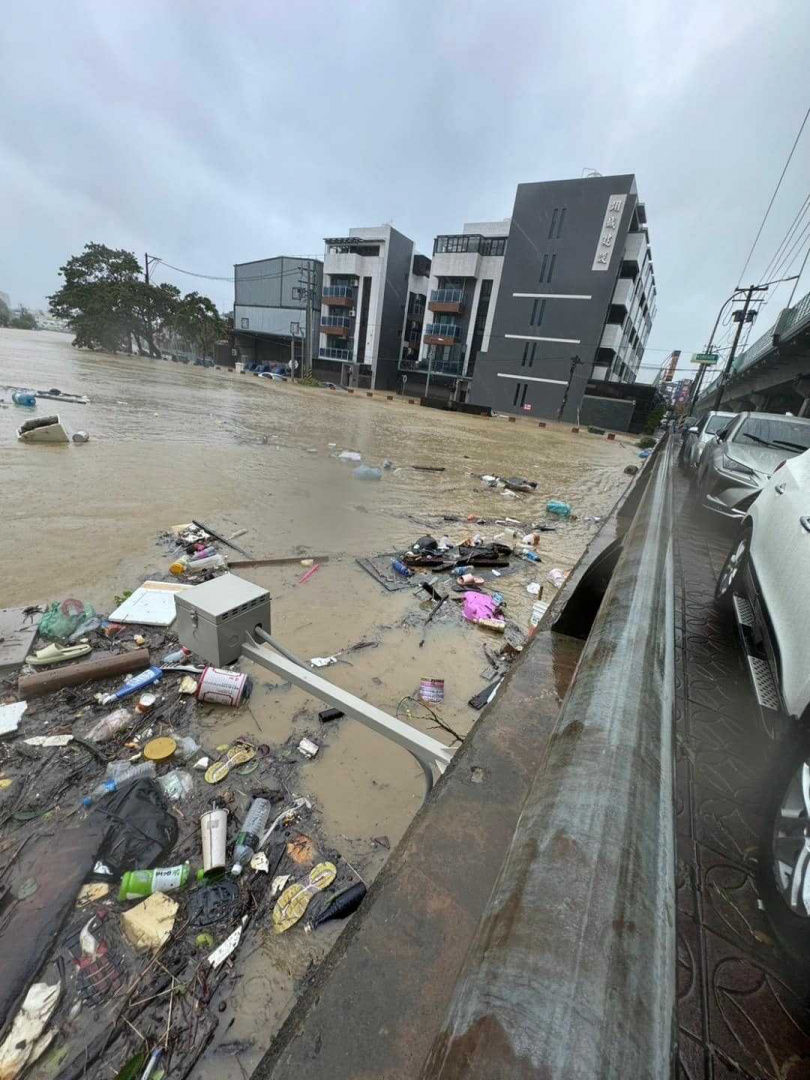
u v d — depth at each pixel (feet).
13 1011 4.37
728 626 10.18
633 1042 1.27
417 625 12.39
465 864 3.53
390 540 18.65
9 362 70.79
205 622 5.06
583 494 34.63
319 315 173.17
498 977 1.53
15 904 5.23
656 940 1.61
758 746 6.63
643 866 1.86
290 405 67.62
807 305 41.65
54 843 5.90
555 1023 1.32
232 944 5.09
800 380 54.54
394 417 73.87
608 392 123.95
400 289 161.38
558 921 1.65
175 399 54.34
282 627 11.51
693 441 32.94
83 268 154.10
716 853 5.04
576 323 119.65
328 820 6.70
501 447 55.98
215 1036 4.35
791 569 6.54
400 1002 2.69
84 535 15.07
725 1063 3.39
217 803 6.79
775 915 4.29
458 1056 1.34
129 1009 4.50
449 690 10.00
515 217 122.83
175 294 164.96
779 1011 3.70
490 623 12.53
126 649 9.77
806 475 7.99
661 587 4.67
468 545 19.01
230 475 24.82
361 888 5.78
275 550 15.93
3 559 12.96
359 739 8.24
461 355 146.00
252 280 195.62
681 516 21.13
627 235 113.80
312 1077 2.39
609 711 2.76
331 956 2.97
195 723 8.20
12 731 7.61
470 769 4.50
